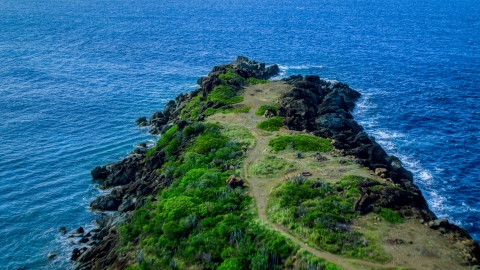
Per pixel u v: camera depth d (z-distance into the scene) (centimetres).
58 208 6912
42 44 18475
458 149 8894
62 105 11325
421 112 10900
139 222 5600
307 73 14575
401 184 6197
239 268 4397
